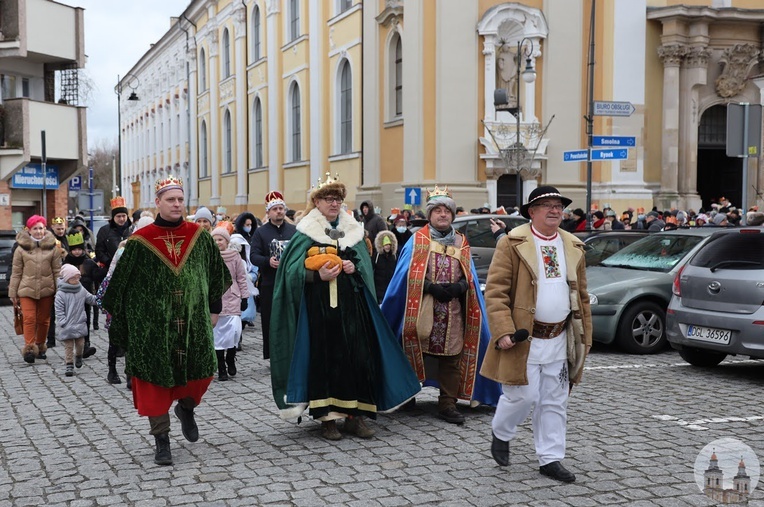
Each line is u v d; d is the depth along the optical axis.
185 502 5.35
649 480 5.70
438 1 25.02
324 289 6.95
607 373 9.74
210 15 47.03
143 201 68.62
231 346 9.59
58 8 27.11
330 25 31.62
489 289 5.70
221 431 7.23
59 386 9.50
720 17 27.27
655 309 11.27
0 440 7.03
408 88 25.62
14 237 20.33
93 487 5.69
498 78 25.69
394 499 5.34
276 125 37.53
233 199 44.38
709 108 28.59
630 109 16.83
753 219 13.09
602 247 13.63
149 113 65.75
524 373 5.58
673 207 27.34
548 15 26.14
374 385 7.06
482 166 25.53
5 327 15.24
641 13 27.11
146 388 6.15
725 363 10.46
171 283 6.18
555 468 5.71
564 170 26.48
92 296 10.38
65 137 27.42
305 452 6.51
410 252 7.58
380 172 28.30
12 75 27.38
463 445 6.67
